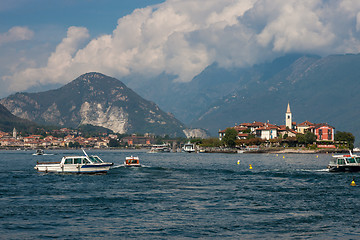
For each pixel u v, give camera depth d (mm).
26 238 39906
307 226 44531
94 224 45188
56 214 49844
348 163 98625
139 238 40094
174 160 194500
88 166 95312
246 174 98000
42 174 96188
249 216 49031
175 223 45688
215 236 40906
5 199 60125
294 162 167125
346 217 48469
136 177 90688
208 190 69312
